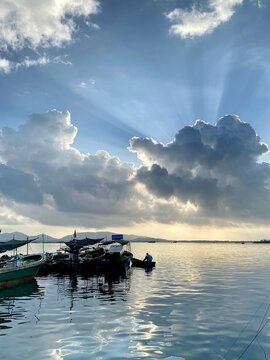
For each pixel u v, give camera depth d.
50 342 11.12
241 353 10.12
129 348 10.51
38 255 36.12
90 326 13.11
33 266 30.12
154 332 12.24
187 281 27.78
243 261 54.78
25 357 9.77
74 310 16.28
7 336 11.81
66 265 39.81
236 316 14.73
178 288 23.70
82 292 22.67
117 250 42.19
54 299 19.81
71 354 9.99
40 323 13.66
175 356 9.84
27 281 29.38
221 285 25.02
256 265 45.66
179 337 11.62
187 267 42.69
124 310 16.12
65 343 11.00
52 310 16.38
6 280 25.92
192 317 14.55
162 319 14.21
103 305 17.52
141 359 9.61
